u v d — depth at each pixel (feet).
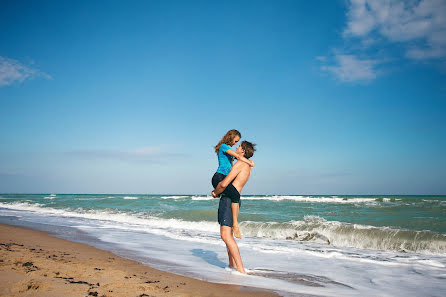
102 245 20.77
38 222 36.22
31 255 14.29
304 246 23.03
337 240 25.71
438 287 11.79
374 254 20.04
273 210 52.60
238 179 13.87
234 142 14.23
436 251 21.33
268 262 16.28
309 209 53.57
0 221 36.86
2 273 9.82
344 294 10.52
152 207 62.08
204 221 38.27
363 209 51.26
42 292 8.04
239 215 43.27
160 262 15.47
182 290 9.82
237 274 13.10
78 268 11.75
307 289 11.00
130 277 11.05
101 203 73.92
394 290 11.30
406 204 60.34
